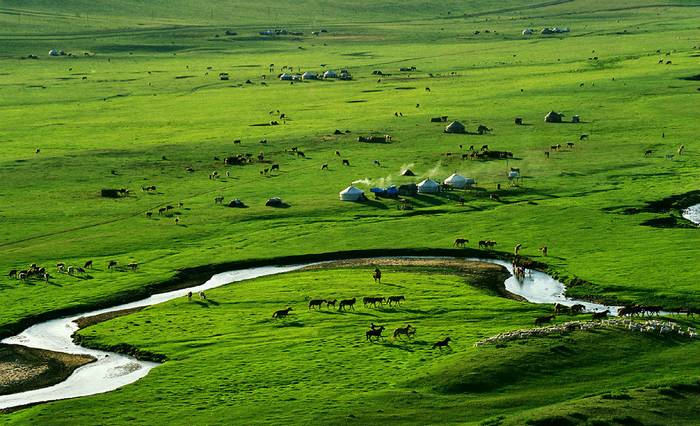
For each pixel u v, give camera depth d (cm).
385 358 9788
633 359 9338
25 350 10956
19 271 14162
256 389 8994
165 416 8394
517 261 14150
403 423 7900
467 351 9631
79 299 12875
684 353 9494
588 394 8394
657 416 7775
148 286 13550
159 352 10475
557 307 11650
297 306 12231
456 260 14762
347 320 11425
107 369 10169
